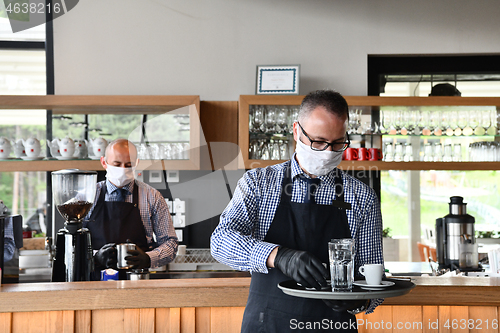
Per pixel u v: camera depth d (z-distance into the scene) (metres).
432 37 3.61
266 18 3.62
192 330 1.65
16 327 1.60
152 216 2.73
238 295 1.64
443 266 2.71
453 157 3.31
